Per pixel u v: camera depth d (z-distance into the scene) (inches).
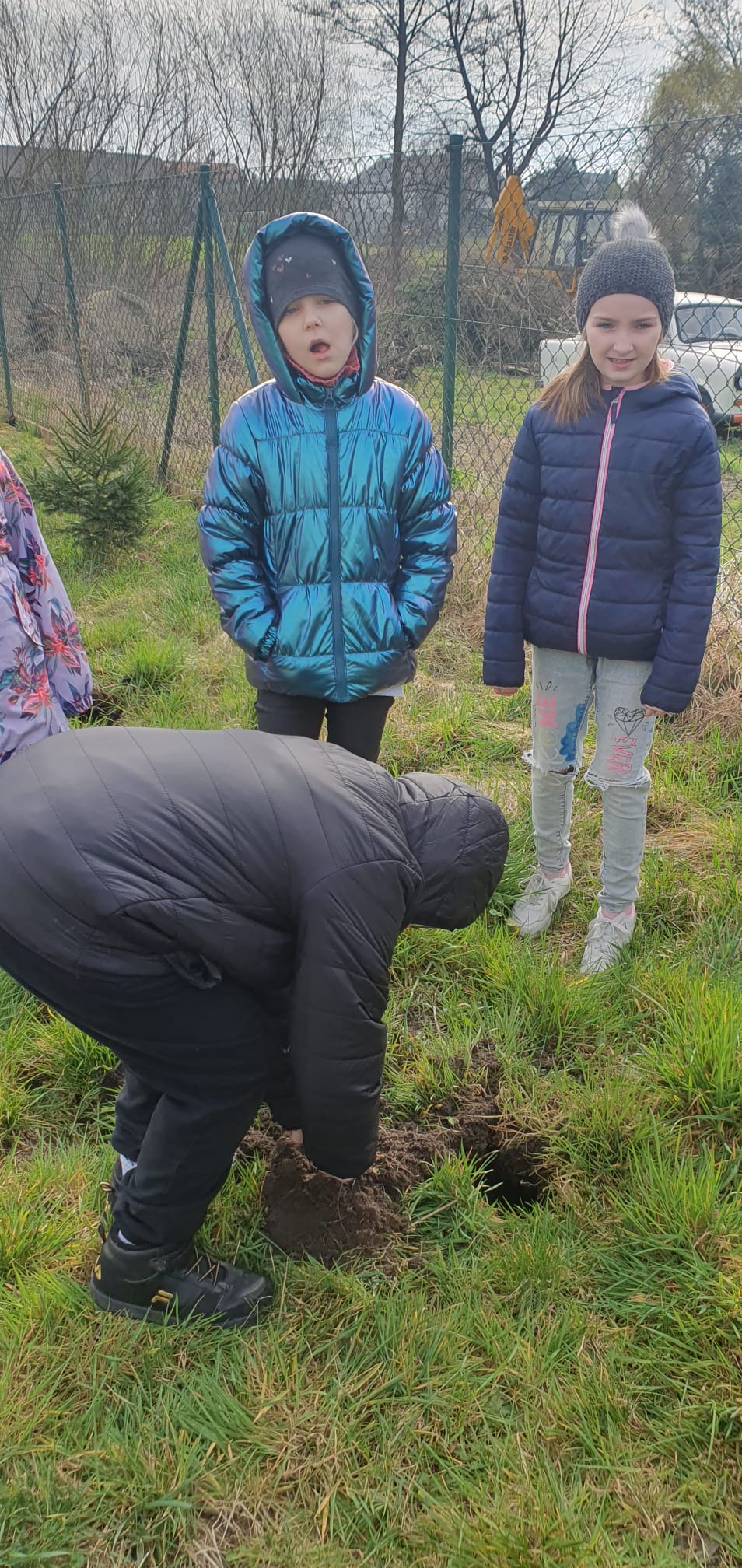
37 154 842.2
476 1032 102.6
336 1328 74.0
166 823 60.4
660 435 95.9
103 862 58.9
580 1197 84.9
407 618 103.6
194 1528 63.3
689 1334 72.5
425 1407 69.1
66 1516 62.9
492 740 160.6
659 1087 93.4
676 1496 64.6
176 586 230.4
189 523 281.3
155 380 354.9
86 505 247.3
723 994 98.3
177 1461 65.7
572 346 213.0
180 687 177.9
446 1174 84.9
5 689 75.9
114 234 374.0
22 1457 65.9
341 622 100.2
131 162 829.2
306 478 97.2
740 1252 76.5
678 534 98.4
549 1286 76.5
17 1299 75.3
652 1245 78.5
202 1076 66.2
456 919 69.3
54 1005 66.4
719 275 172.1
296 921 62.2
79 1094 97.9
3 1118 93.7
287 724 108.4
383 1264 79.2
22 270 462.6
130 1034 64.7
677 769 148.5
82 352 372.5
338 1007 62.0
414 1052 100.2
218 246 255.6
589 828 137.5
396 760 154.6
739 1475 65.5
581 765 153.9
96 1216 82.4
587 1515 63.5
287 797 62.2
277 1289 77.2
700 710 161.0
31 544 82.9
